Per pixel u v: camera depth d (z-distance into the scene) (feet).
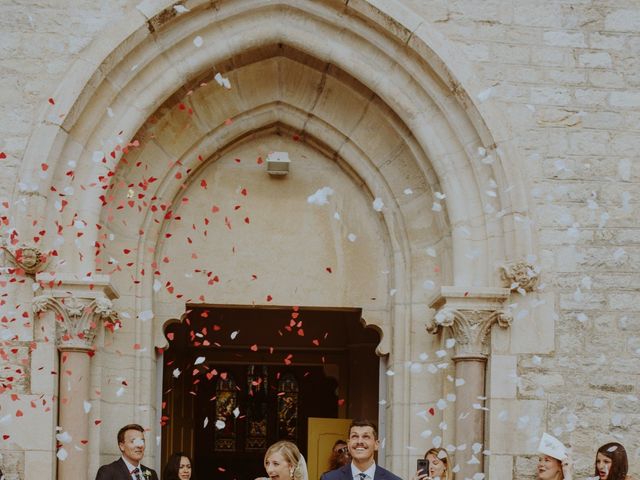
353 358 45.52
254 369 55.26
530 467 27.89
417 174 30.76
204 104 30.27
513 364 28.35
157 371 30.83
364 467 20.30
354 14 29.09
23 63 28.17
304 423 54.75
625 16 29.86
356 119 30.89
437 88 29.30
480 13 29.48
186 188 31.01
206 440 54.95
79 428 27.04
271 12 29.32
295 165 31.55
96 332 27.86
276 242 31.07
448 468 24.81
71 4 28.50
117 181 29.60
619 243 29.01
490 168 28.99
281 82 30.66
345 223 31.37
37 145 27.40
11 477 26.53
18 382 26.99
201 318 45.75
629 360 28.58
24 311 27.30
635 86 29.68
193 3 28.27
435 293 30.04
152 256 30.12
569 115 29.37
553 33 29.63
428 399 29.99
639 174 29.32
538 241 28.78
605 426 28.25
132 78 28.50
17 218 27.17
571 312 28.66
